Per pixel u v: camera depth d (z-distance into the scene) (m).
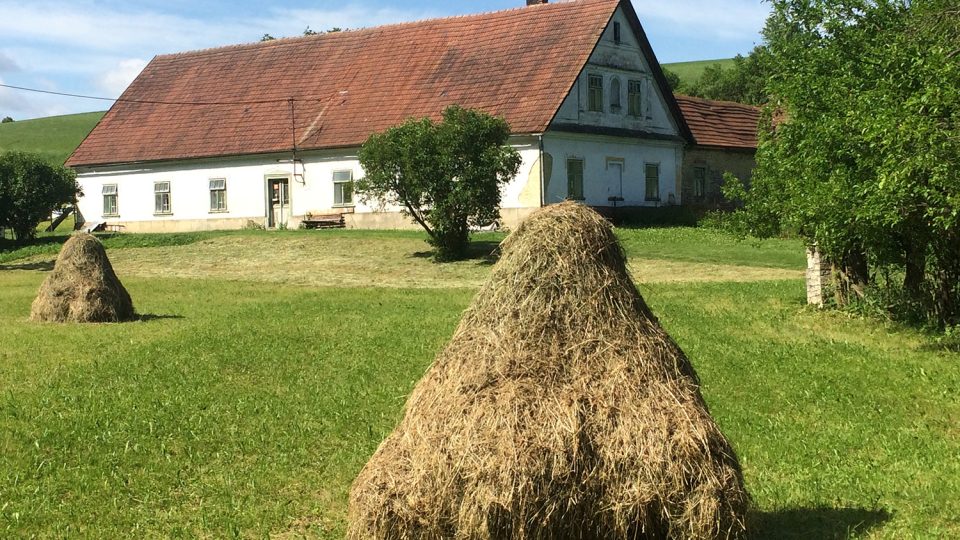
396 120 35.66
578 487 5.54
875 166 12.94
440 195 27.03
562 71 33.75
